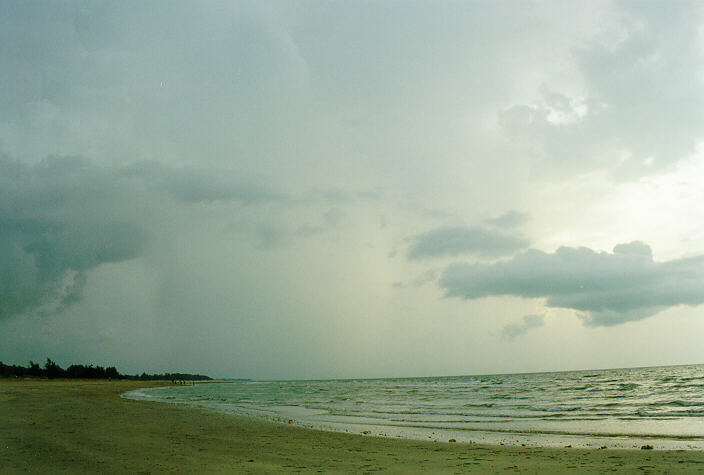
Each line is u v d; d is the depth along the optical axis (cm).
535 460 1312
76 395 4925
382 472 1132
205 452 1398
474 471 1151
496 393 5753
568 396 4753
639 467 1163
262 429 2100
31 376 11750
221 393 7875
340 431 2114
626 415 2788
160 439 1664
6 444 1458
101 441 1553
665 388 5609
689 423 2292
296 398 5709
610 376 11056
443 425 2428
